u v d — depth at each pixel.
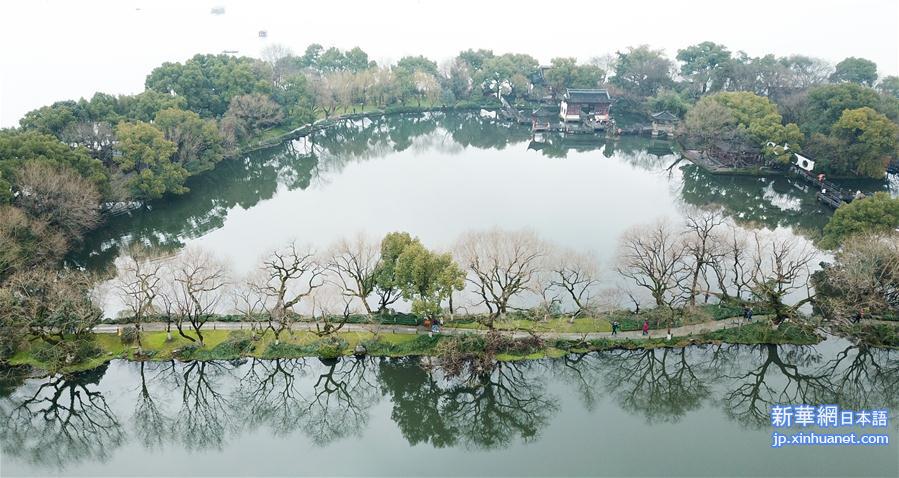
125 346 73.00
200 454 64.00
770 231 106.75
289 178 140.00
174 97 134.88
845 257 76.50
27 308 69.44
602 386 73.44
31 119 111.00
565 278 83.19
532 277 83.31
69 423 70.25
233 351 72.44
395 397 72.25
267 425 69.88
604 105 186.50
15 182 86.38
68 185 89.44
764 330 75.12
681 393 74.19
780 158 131.50
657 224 92.19
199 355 71.81
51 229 88.50
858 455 61.00
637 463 60.50
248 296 81.44
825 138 128.12
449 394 71.75
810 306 82.75
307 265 78.69
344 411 71.94
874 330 73.94
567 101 185.88
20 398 68.81
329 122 177.00
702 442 63.88
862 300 73.94
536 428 67.88
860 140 125.56
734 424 67.31
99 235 106.69
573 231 106.81
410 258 71.50
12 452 64.62
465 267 80.94
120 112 127.69
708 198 124.88
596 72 198.62
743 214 116.75
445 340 72.25
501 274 87.44
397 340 73.94
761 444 63.19
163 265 89.56
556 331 76.06
